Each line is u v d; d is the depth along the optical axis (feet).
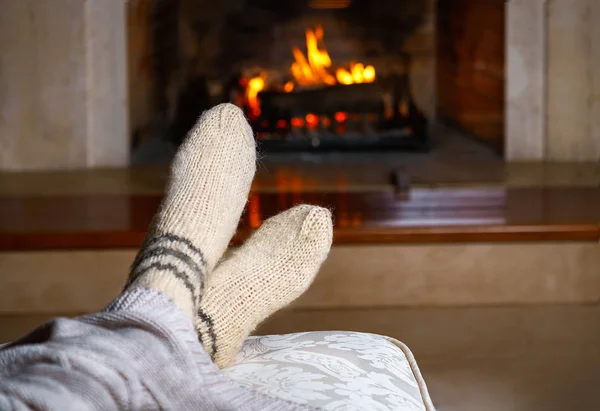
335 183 9.34
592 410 5.53
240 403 2.66
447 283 7.13
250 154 4.72
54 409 2.26
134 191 9.24
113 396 2.42
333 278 7.07
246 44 11.21
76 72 10.43
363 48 11.35
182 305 3.19
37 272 7.08
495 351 6.31
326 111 10.93
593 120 10.61
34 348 2.45
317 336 3.59
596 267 7.14
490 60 10.87
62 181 9.83
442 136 11.33
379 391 2.96
